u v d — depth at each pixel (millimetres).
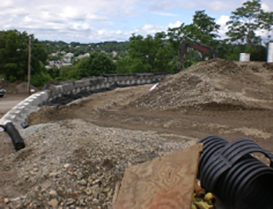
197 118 13977
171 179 4785
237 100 15086
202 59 50094
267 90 17922
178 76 19766
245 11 51156
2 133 10094
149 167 5383
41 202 6277
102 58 57719
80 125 11570
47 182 6879
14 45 42312
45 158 7910
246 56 30594
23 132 10133
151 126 13305
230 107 14578
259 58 47812
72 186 6812
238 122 13086
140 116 15094
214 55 27938
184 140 10859
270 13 50219
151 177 5121
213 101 15055
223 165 5098
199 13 53656
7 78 44312
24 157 8148
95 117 15734
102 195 6660
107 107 18281
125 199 5176
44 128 10602
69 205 6332
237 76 20203
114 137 9398
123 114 15898
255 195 5105
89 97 24125
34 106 17812
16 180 7078
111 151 8117
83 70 57531
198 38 50500
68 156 7859
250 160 5121
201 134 11875
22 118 15383
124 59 58094
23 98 32875
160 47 57344
